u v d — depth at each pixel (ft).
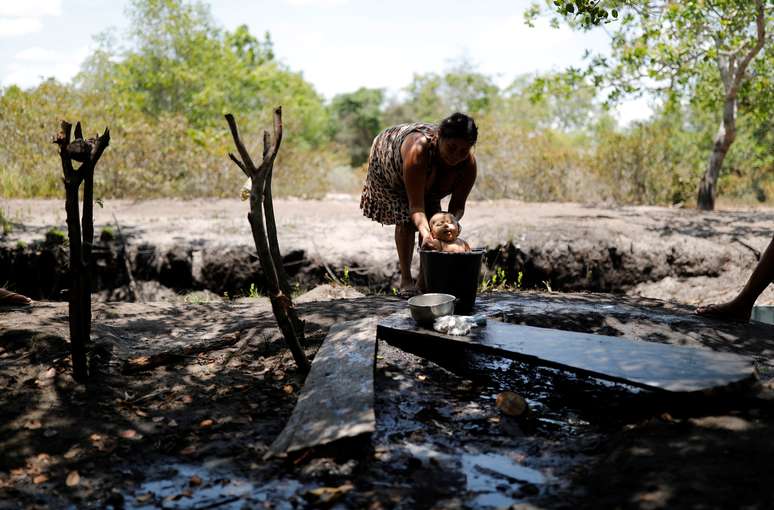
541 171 49.60
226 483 9.19
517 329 13.79
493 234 27.73
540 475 9.16
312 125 153.48
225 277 25.93
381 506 8.40
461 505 8.37
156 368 13.65
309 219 32.89
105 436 10.67
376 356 13.67
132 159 43.91
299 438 9.92
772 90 40.11
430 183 16.31
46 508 8.73
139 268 26.18
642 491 7.94
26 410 11.50
